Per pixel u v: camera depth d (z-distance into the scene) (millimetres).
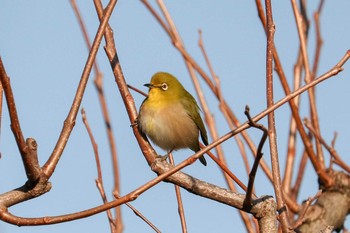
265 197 9328
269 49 9039
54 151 8133
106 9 8625
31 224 7168
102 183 10242
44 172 7996
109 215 10062
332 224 11172
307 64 11859
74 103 8242
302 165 12367
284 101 7844
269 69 8914
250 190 8680
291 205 11359
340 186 11367
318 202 11398
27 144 7836
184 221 9945
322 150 11875
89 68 8305
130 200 7348
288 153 12219
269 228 9203
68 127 8203
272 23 9242
